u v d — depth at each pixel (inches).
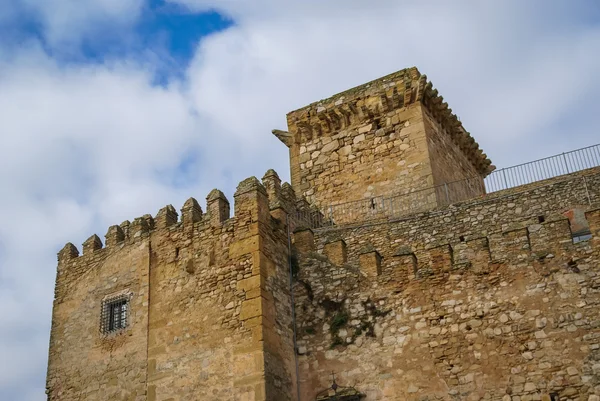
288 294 796.0
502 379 666.8
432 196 1011.3
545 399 642.2
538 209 792.3
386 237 848.3
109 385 810.8
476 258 724.7
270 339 733.9
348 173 1099.3
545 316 672.4
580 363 642.2
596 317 651.5
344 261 806.5
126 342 821.9
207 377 738.8
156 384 772.6
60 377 859.4
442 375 693.3
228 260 784.3
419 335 719.7
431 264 745.6
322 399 732.7
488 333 689.6
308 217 948.0
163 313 807.7
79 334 873.5
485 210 815.7
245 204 802.8
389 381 714.2
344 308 771.4
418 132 1062.4
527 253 703.1
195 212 846.5
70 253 949.2
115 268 884.0
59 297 921.5
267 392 696.4
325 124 1144.8
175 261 828.0
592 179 781.9
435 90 1101.1
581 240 700.0
